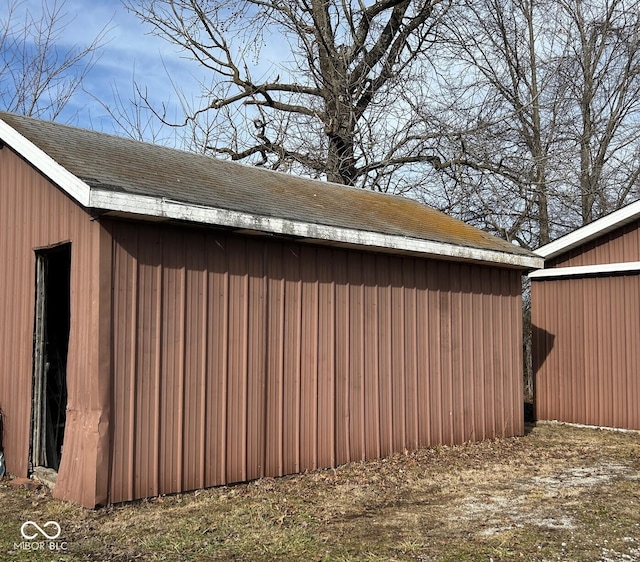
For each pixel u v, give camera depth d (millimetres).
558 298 12117
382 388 8211
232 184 7816
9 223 7332
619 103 21562
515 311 10250
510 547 5012
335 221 7449
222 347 6648
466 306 9422
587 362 11633
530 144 21000
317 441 7453
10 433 7086
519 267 9938
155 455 6059
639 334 10977
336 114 17500
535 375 12375
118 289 5918
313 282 7539
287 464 7148
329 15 18328
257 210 6664
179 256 6375
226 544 4965
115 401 5820
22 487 6379
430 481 7117
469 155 18453
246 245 6934
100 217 5852
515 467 7914
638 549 5035
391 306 8391
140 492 5934
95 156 6793
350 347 7883
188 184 6875
